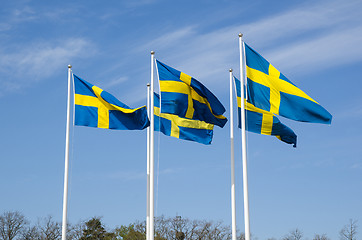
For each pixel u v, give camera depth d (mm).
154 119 32375
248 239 25438
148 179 33094
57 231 80938
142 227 83062
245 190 26016
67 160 28281
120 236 83562
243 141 26656
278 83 26375
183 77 28469
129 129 28969
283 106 26094
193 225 81750
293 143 30016
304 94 26062
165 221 81500
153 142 29188
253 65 26703
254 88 26328
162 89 27938
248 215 25734
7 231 79000
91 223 82500
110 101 28922
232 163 30656
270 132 29359
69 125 28688
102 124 28797
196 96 28719
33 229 80875
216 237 81625
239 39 27172
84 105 28891
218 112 29391
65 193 27859
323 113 25703
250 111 29406
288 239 85312
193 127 31938
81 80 29172
